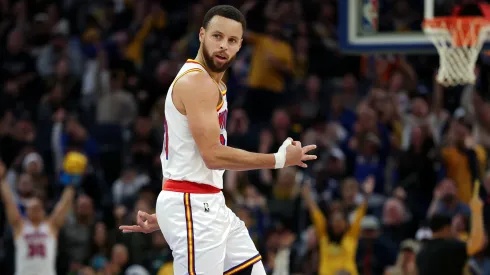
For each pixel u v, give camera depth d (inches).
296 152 416.2
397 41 768.3
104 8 1486.2
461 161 1000.9
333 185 1053.8
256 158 412.2
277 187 1040.2
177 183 424.5
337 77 1312.7
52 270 965.2
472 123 1080.2
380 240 948.0
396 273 884.0
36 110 1339.8
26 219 989.2
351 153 1096.8
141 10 1430.9
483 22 689.6
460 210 976.3
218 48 414.9
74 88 1347.2
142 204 1021.2
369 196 994.7
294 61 1294.3
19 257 957.8
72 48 1405.0
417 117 1125.7
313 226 968.3
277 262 939.3
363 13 781.3
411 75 1187.9
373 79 1266.0
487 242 891.4
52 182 1195.3
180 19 1457.9
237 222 447.2
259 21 1262.3
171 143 425.4
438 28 697.6
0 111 1352.1
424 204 1031.0
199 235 419.5
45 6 1526.8
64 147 1216.8
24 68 1419.8
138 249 976.3
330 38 1347.2
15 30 1451.8
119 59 1330.0
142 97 1277.1
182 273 422.9
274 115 1141.1
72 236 1008.2
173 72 1295.5
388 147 1098.7
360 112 1105.4
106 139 1261.1
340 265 919.0
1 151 1230.9
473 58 690.8
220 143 416.8
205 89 412.2
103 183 1184.8
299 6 1343.5
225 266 443.5
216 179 428.8
